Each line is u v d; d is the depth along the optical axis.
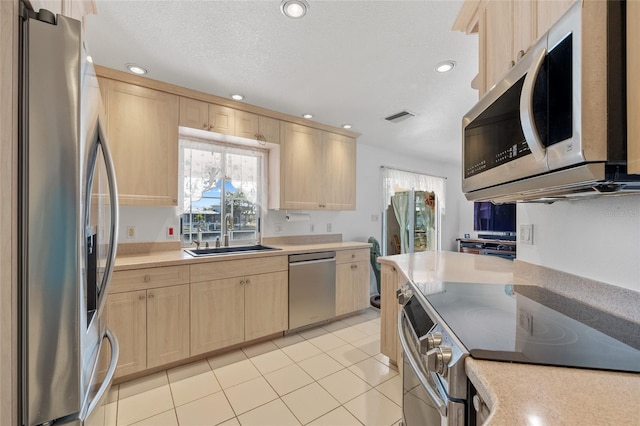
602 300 1.05
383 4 1.51
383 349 2.32
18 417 0.67
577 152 0.65
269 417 1.72
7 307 0.64
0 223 0.62
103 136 1.01
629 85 0.64
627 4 0.65
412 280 1.48
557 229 1.28
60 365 0.72
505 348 0.72
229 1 1.48
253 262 2.59
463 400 0.68
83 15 1.38
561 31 0.70
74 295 0.73
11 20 0.64
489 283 1.41
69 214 0.72
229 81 2.34
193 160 2.80
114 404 1.81
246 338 2.54
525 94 0.75
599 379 0.59
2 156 0.62
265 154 3.27
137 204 2.26
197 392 1.95
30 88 0.68
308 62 2.06
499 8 1.20
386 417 1.73
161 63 2.06
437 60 2.03
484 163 1.11
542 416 0.47
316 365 2.30
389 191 4.61
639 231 0.94
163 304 2.12
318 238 3.79
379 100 2.70
